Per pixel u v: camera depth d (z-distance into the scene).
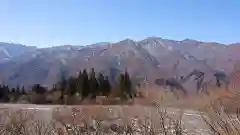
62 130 6.19
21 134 6.34
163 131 5.72
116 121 6.45
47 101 32.59
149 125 5.94
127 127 6.21
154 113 5.96
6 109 7.94
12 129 6.43
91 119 6.46
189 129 5.59
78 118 6.48
